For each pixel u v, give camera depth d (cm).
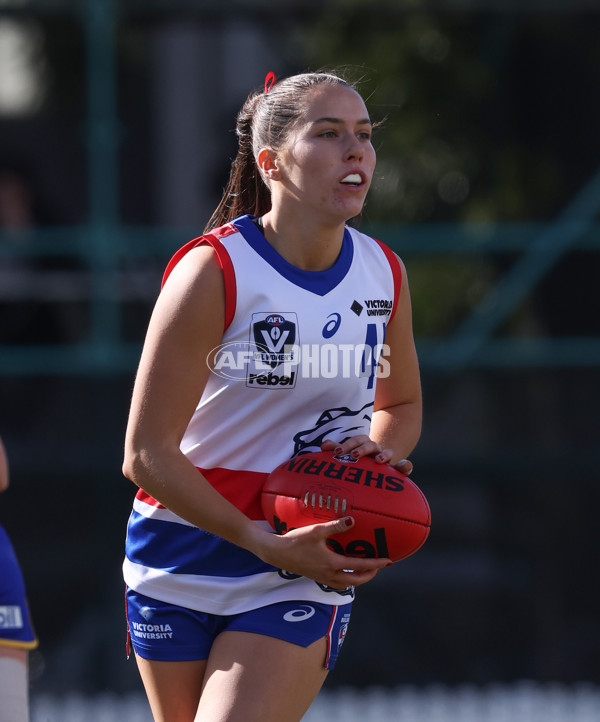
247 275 994
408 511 977
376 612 2462
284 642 1004
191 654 1053
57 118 3184
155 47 3275
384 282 1068
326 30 2809
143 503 1077
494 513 2517
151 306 2550
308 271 1017
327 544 982
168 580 1054
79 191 3186
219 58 3284
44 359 2506
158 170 3391
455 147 2833
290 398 1020
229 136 3338
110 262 2531
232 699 974
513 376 2548
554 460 2519
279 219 1023
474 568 2495
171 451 980
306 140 993
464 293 2634
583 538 2500
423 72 2805
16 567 1144
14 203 2838
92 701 2330
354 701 2320
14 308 2512
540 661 2459
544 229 2577
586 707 2305
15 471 2481
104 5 2580
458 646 2452
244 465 1038
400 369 1132
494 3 2702
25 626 1130
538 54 2834
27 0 2600
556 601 2488
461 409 2553
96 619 2433
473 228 2600
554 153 2873
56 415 2503
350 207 993
